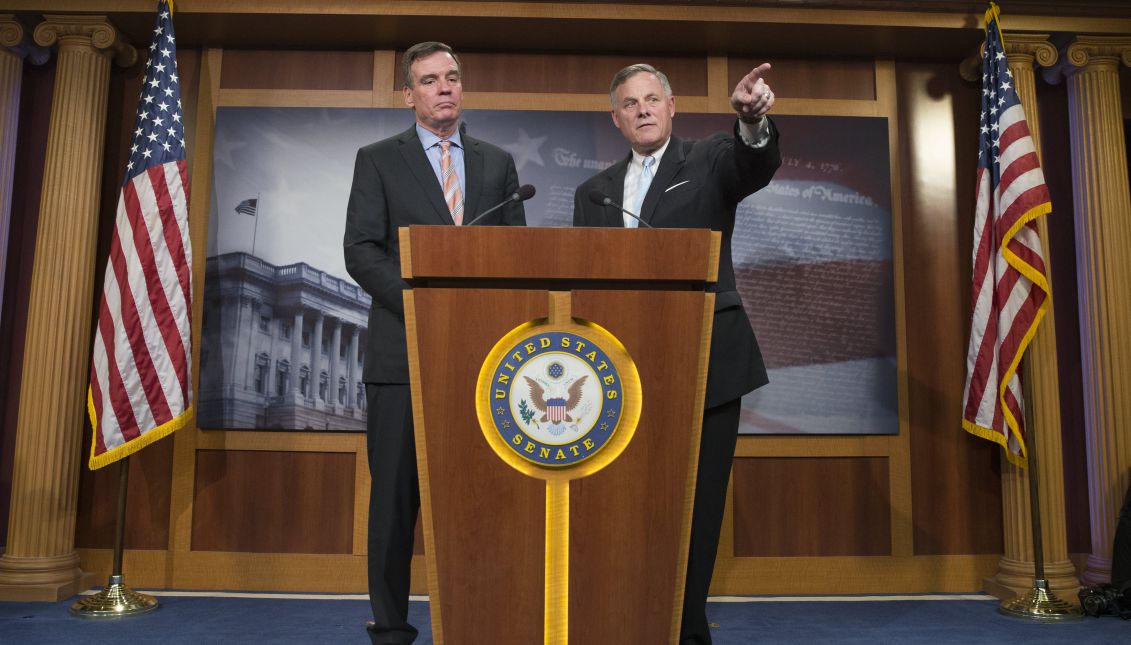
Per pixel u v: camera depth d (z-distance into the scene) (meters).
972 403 3.67
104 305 3.53
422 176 2.39
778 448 4.00
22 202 4.06
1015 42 4.04
